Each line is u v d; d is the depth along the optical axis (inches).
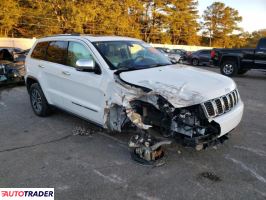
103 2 1771.7
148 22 2459.4
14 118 247.6
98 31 1780.3
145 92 146.3
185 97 142.0
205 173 151.3
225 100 158.2
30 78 251.0
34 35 1734.7
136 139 162.1
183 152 175.0
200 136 145.4
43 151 179.3
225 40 3093.0
